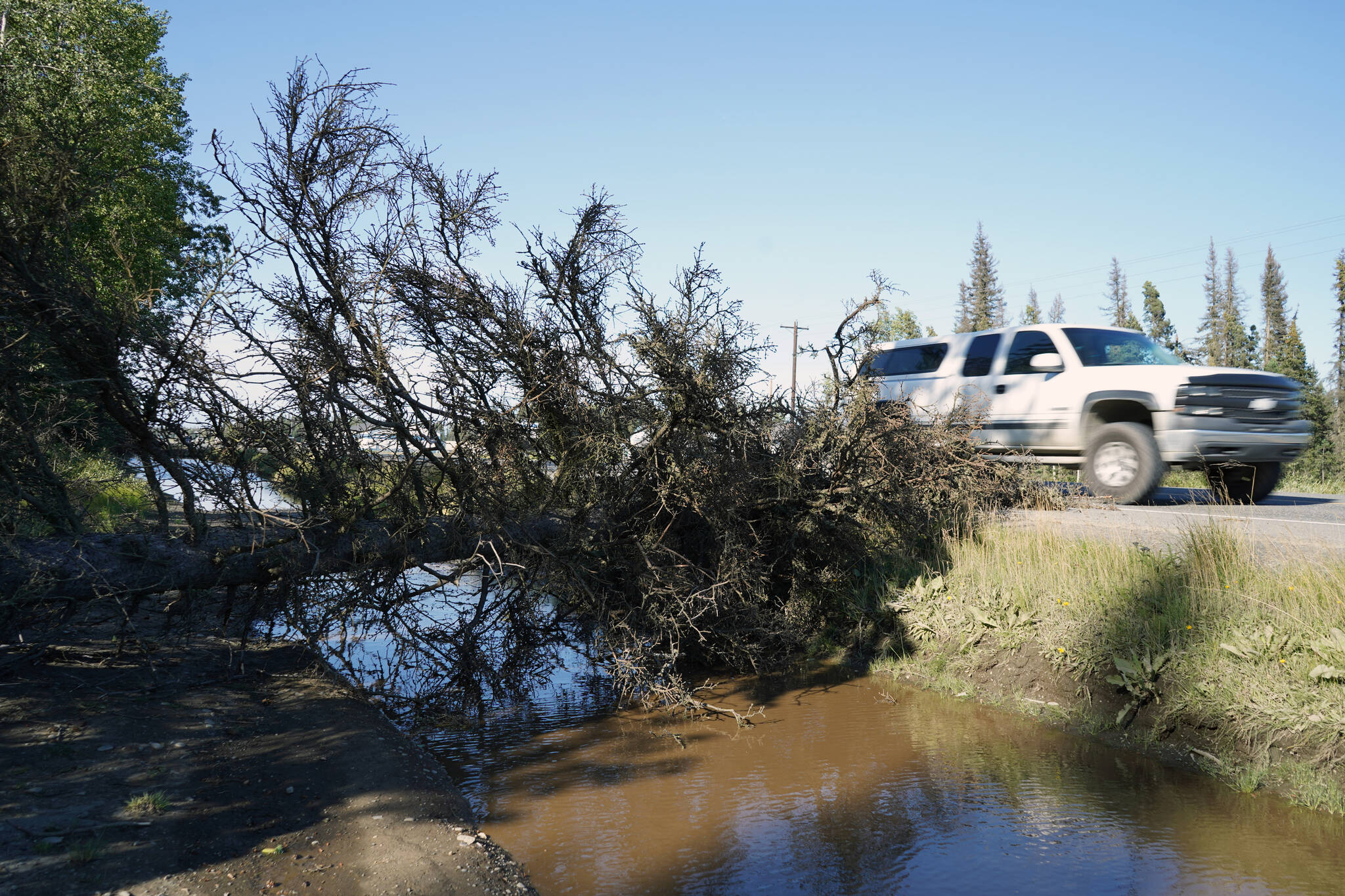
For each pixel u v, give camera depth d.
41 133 6.13
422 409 6.71
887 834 4.51
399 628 7.55
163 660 6.60
